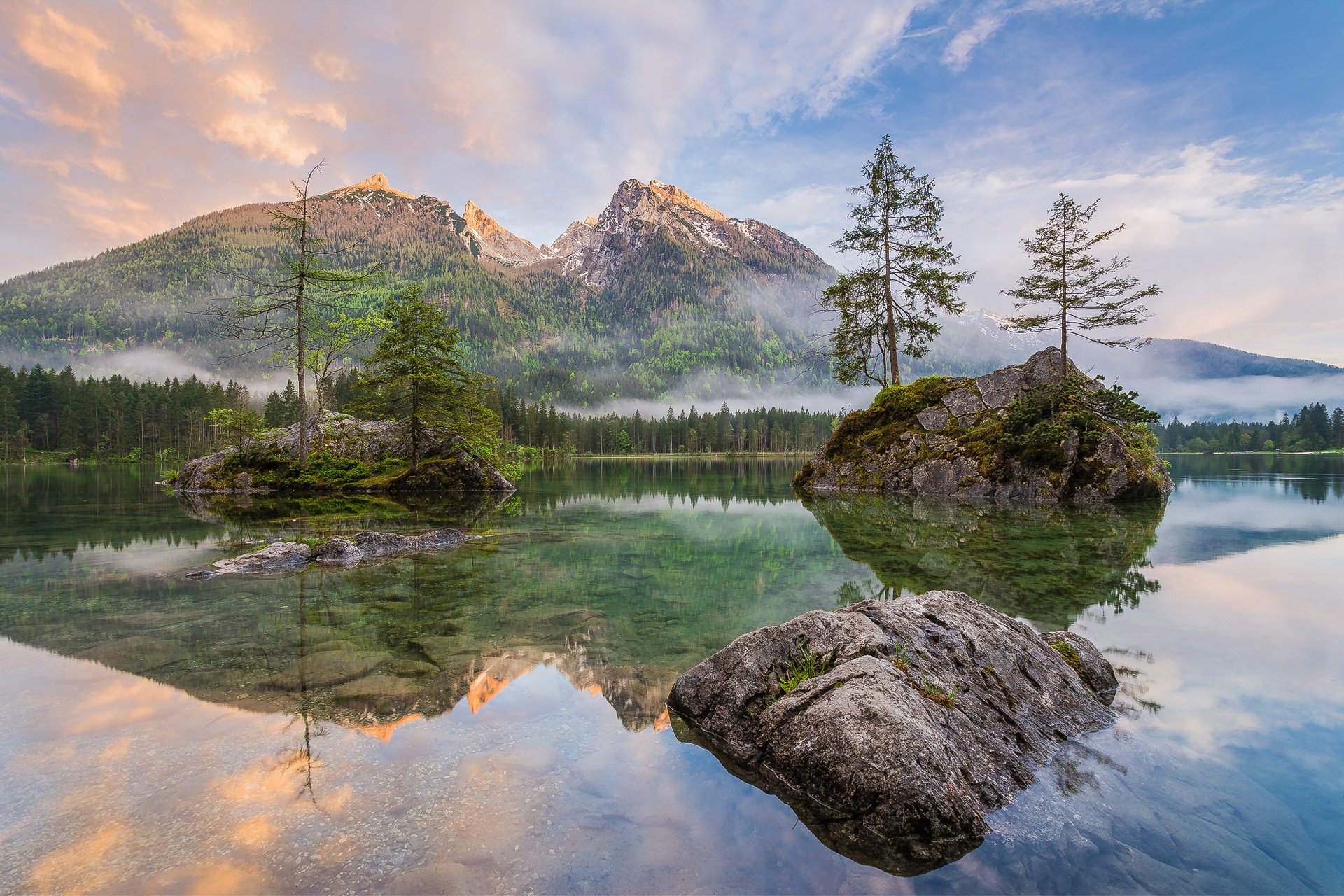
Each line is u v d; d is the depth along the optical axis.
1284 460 72.88
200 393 94.62
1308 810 3.43
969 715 4.26
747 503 22.69
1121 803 3.54
